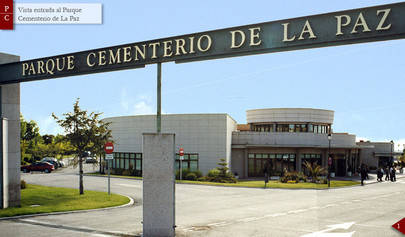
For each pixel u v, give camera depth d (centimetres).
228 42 1004
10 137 1564
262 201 1875
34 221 1273
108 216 1384
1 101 1540
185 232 1088
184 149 3797
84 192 2147
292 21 926
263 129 4650
